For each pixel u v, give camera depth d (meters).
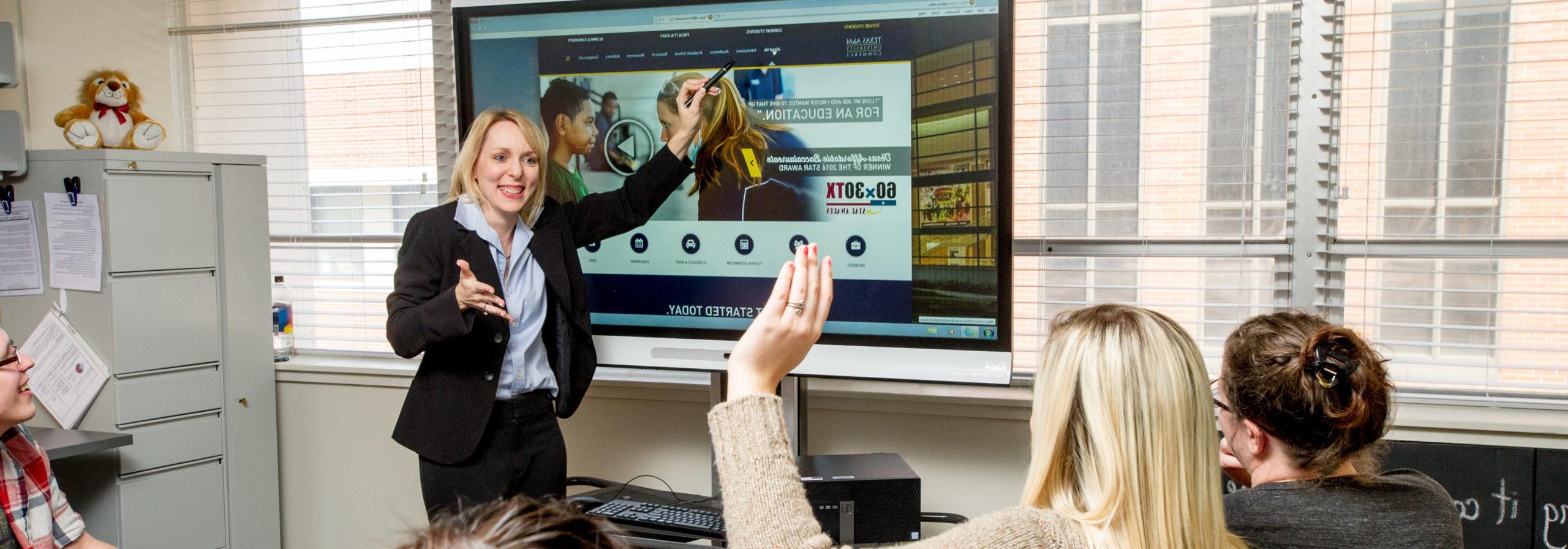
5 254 2.74
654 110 2.35
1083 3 2.54
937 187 2.20
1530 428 2.18
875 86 2.22
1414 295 2.40
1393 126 2.38
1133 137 2.54
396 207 3.14
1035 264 2.63
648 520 1.99
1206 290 2.53
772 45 2.27
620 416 2.77
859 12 2.21
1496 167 2.33
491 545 0.48
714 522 1.97
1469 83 2.33
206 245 2.81
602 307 2.45
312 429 3.07
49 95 3.04
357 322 3.21
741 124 2.31
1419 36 2.35
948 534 0.93
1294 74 2.42
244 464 2.94
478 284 1.91
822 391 2.60
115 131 2.76
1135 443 0.95
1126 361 0.98
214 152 3.30
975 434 2.53
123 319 2.62
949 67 2.17
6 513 1.77
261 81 3.26
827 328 2.32
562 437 2.24
